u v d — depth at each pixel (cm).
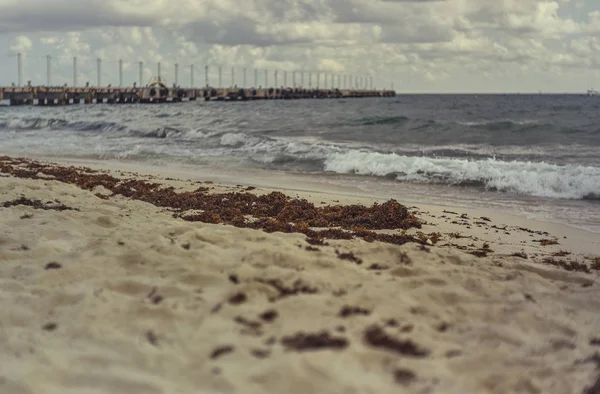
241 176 1574
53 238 688
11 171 1434
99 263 573
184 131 2731
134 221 784
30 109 6481
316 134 2881
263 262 570
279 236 716
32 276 546
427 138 2667
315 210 1018
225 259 581
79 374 351
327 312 448
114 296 482
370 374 359
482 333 442
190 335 407
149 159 1970
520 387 366
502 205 1184
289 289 497
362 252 636
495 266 637
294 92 13950
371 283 527
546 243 854
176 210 970
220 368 357
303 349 384
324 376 346
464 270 599
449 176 1487
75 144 2477
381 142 2488
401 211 997
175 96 10269
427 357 393
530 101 10988
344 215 982
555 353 427
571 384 379
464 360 391
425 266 603
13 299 481
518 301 521
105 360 371
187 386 338
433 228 947
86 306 460
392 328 428
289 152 1991
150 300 479
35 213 827
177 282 518
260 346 388
